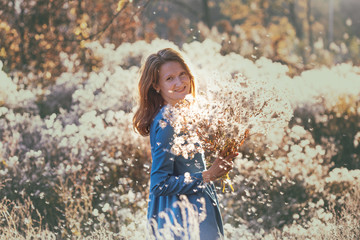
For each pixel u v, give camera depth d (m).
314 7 29.75
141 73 3.00
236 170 5.26
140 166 5.45
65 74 9.45
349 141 6.68
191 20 23.70
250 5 26.17
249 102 2.75
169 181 2.73
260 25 24.95
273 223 4.29
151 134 2.85
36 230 4.25
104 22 12.39
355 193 4.38
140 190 5.12
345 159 6.22
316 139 6.89
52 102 8.88
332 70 10.01
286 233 3.97
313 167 5.40
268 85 2.79
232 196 4.79
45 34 11.45
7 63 11.15
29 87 9.87
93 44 10.36
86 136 6.31
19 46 11.31
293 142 5.88
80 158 5.72
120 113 6.23
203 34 13.08
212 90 2.76
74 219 4.18
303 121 7.41
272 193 4.78
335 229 3.72
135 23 12.78
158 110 3.00
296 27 25.89
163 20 17.80
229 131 2.75
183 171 2.81
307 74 9.43
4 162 5.52
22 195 4.52
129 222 4.41
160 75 2.94
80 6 11.81
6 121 7.18
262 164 5.21
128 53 10.40
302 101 7.88
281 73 8.48
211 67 8.64
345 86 8.64
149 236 2.89
